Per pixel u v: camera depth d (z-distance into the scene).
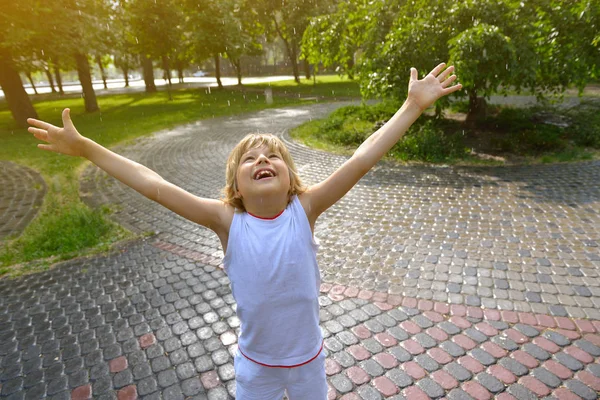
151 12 23.53
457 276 4.18
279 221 1.61
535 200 6.19
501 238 4.98
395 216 5.81
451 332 3.33
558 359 2.99
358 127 12.37
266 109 19.27
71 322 3.73
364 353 3.13
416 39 8.89
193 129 14.45
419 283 4.08
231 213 1.70
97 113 20.81
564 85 9.41
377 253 4.75
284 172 1.56
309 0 30.02
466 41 7.72
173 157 10.40
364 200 6.47
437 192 6.74
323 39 11.76
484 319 3.48
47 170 9.26
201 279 4.41
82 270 4.73
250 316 1.61
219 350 3.27
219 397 2.80
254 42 33.44
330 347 3.21
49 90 49.00
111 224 6.06
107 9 17.25
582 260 4.38
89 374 3.06
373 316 3.58
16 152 11.19
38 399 2.85
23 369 3.15
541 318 3.46
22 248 5.44
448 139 9.53
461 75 7.81
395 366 2.99
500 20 8.45
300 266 1.60
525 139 9.34
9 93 15.88
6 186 8.20
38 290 4.32
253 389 1.72
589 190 6.48
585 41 8.71
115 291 4.23
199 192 7.59
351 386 2.82
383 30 10.42
